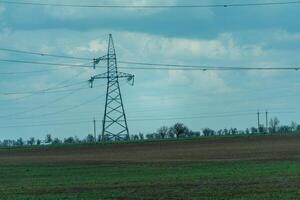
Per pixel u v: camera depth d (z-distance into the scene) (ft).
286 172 163.02
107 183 151.74
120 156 305.53
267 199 110.01
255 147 331.16
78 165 241.35
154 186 139.23
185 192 124.98
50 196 125.39
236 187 130.52
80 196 123.65
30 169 224.94
